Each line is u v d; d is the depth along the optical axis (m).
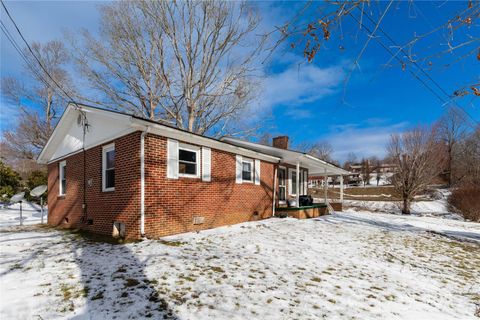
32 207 19.06
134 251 5.67
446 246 9.04
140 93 19.89
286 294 3.86
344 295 4.05
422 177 21.14
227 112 20.67
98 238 7.30
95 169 8.75
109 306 3.20
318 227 10.52
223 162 9.85
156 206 7.29
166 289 3.73
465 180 25.02
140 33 18.28
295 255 6.08
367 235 9.72
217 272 4.56
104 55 18.30
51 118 26.12
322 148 51.97
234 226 9.52
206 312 3.16
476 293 4.93
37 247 6.21
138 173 7.03
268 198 12.80
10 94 24.77
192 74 19.33
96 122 8.77
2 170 19.09
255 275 4.55
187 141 8.44
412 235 10.55
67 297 3.42
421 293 4.60
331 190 44.84
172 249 5.88
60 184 10.92
